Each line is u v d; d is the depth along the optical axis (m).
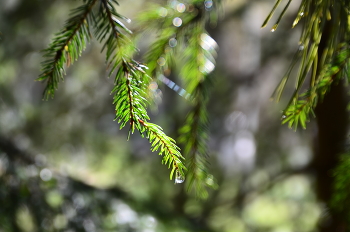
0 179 1.18
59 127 2.74
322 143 1.38
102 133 2.85
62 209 1.19
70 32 0.60
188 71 0.70
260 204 2.71
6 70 2.44
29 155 1.32
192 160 0.68
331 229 1.06
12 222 1.10
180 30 0.71
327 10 0.63
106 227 1.17
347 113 1.28
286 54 2.21
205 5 0.71
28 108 2.65
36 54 2.46
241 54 2.57
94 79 2.76
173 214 1.40
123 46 0.59
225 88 2.51
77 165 2.69
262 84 2.47
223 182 2.51
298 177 2.47
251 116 2.52
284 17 2.10
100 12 0.60
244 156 2.54
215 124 2.56
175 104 2.51
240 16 2.28
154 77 0.71
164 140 0.59
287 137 2.41
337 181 0.70
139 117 0.59
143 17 0.72
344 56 0.63
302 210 2.46
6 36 2.29
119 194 1.35
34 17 2.29
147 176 2.54
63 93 2.75
